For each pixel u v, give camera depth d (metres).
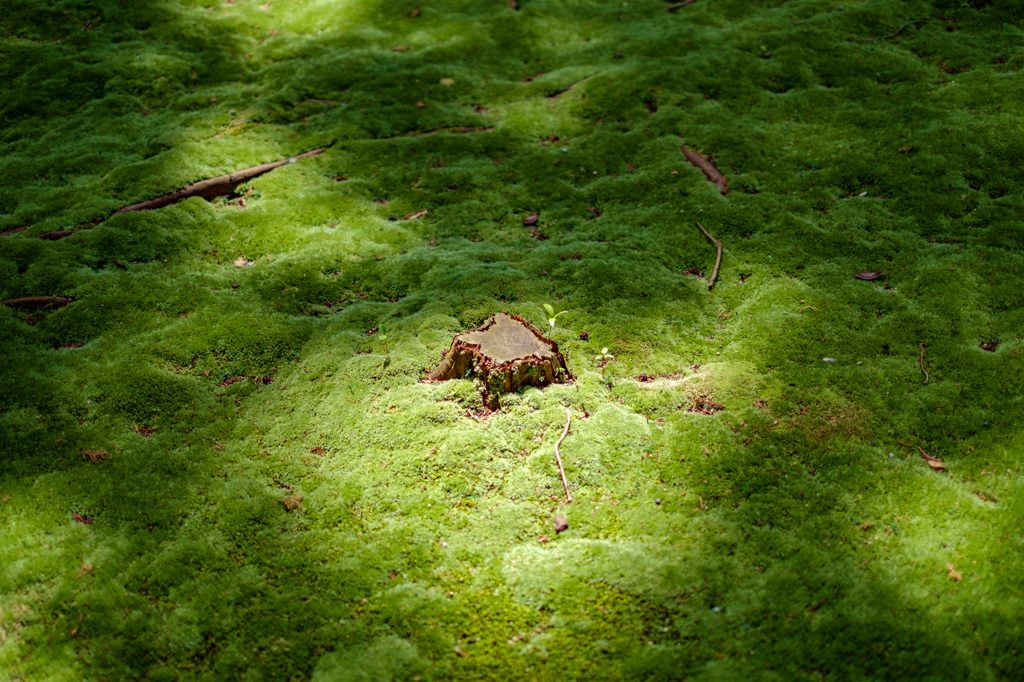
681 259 6.20
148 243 6.41
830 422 4.59
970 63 8.37
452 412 4.69
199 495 4.28
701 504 4.11
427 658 3.43
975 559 3.71
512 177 7.41
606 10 10.51
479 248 6.47
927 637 3.39
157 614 3.66
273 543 3.99
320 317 5.78
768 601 3.58
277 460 4.50
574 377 4.96
